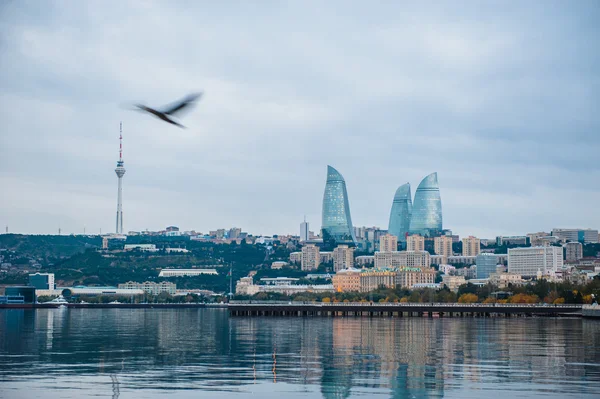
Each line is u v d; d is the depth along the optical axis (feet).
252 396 396.98
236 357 565.12
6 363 524.93
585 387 422.82
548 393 404.98
